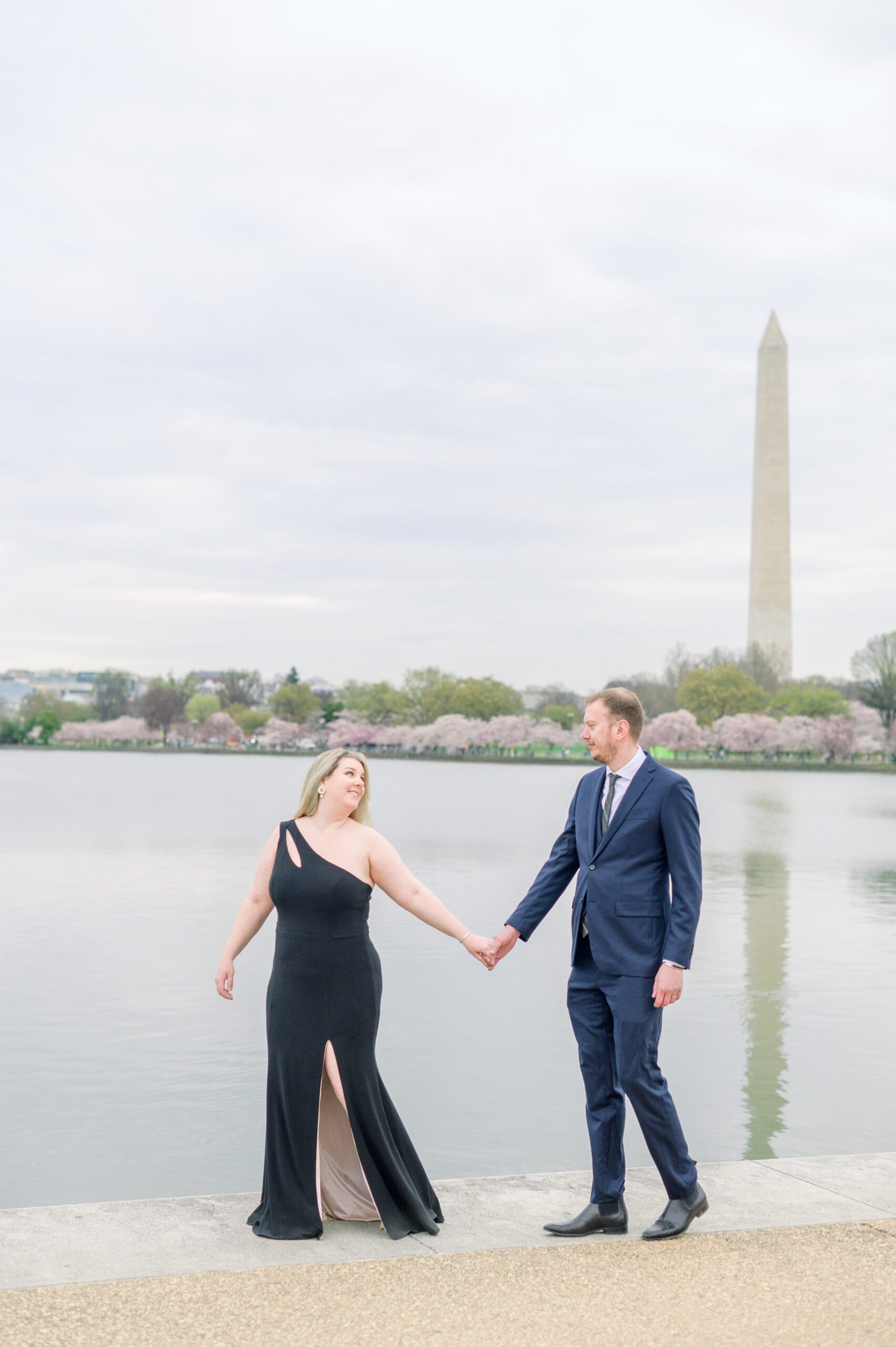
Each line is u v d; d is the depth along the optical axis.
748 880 31.94
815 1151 10.61
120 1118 11.32
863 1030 14.89
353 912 5.89
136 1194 9.58
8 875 30.78
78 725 199.12
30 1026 14.68
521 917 6.32
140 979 17.47
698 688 142.88
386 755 169.75
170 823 49.19
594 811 6.23
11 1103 11.76
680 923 5.91
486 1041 14.28
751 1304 4.98
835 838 45.94
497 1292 5.10
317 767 6.04
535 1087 12.46
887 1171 6.79
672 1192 5.95
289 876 5.88
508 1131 11.15
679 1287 5.17
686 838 6.01
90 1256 5.43
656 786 6.08
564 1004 16.16
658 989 5.84
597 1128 6.00
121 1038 14.14
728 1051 13.84
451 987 17.23
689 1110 11.73
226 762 152.12
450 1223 5.97
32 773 109.25
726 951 20.62
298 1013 5.79
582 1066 6.12
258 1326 4.72
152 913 24.11
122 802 64.06
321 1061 5.77
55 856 35.88
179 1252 5.51
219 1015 15.30
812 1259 5.49
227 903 25.67
